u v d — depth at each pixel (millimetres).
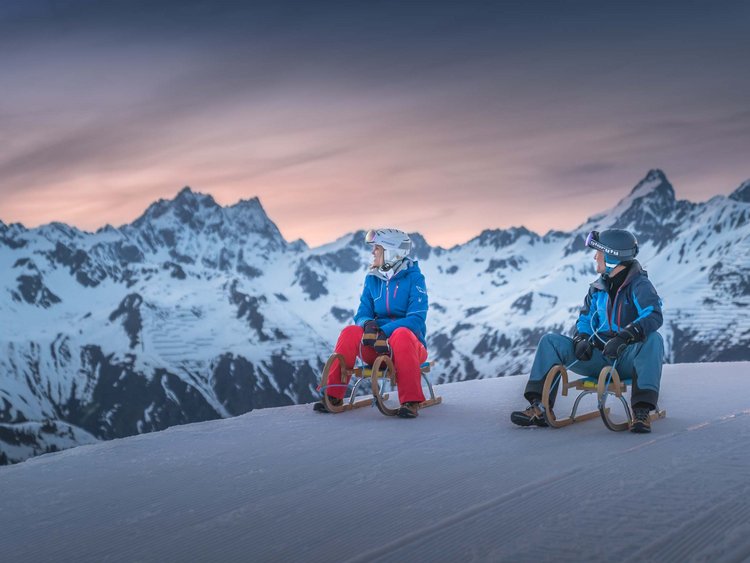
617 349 6863
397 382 8219
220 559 3971
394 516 4535
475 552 3885
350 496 5016
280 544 4152
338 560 3879
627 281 7145
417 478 5406
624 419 7656
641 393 6941
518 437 6828
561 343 7371
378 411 8578
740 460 5562
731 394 9109
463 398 9508
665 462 5582
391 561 3814
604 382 6840
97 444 7188
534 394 7305
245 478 5617
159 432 7676
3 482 5824
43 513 4945
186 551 4109
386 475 5531
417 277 8680
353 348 8617
